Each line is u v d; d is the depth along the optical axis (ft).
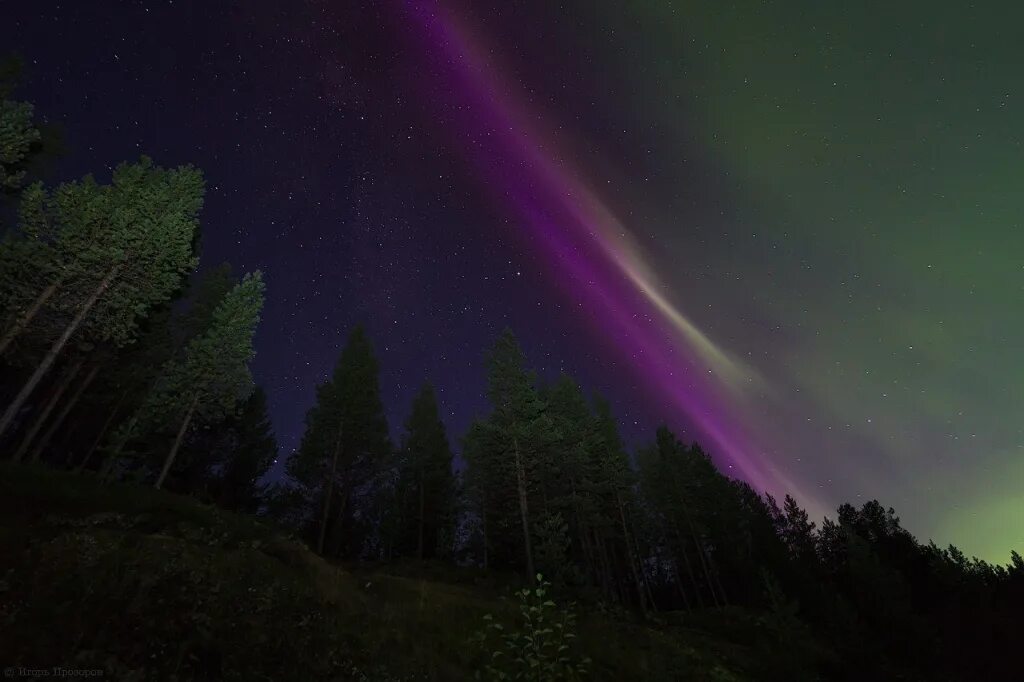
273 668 26.27
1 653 19.66
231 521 58.49
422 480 135.03
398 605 48.57
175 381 87.10
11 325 71.05
